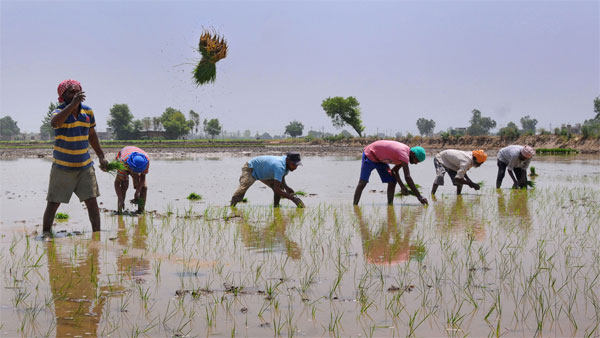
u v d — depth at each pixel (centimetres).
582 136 4678
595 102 8725
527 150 1432
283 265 553
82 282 481
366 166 1127
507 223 837
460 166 1337
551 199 1191
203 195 1358
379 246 653
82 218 910
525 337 353
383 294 448
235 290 456
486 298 437
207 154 4806
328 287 470
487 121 15525
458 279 495
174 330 363
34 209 1034
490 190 1469
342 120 9512
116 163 825
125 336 351
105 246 651
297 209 1046
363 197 1312
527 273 516
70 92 729
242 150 5725
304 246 655
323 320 385
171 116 12656
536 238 701
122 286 470
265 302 427
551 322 380
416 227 803
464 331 364
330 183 1762
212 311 403
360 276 506
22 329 360
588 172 2236
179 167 2789
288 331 362
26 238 688
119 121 12356
